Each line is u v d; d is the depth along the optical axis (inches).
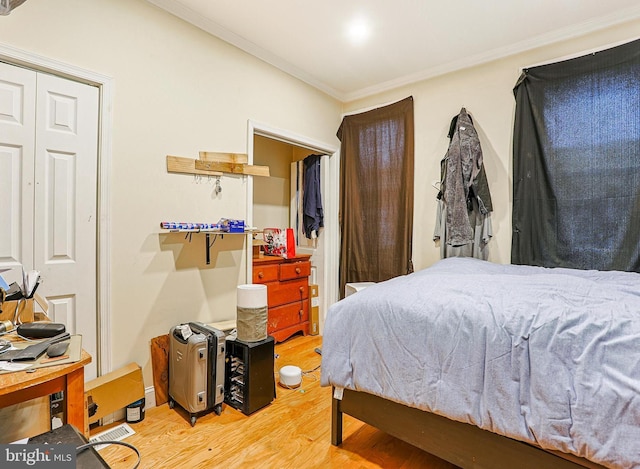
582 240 87.9
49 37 65.3
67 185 69.1
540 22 89.0
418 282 60.7
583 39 90.4
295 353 118.0
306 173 147.4
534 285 53.6
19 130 63.4
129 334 77.1
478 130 107.2
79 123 70.2
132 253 77.5
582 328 41.1
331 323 62.2
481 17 87.2
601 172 85.6
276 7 84.2
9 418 39.2
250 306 80.3
